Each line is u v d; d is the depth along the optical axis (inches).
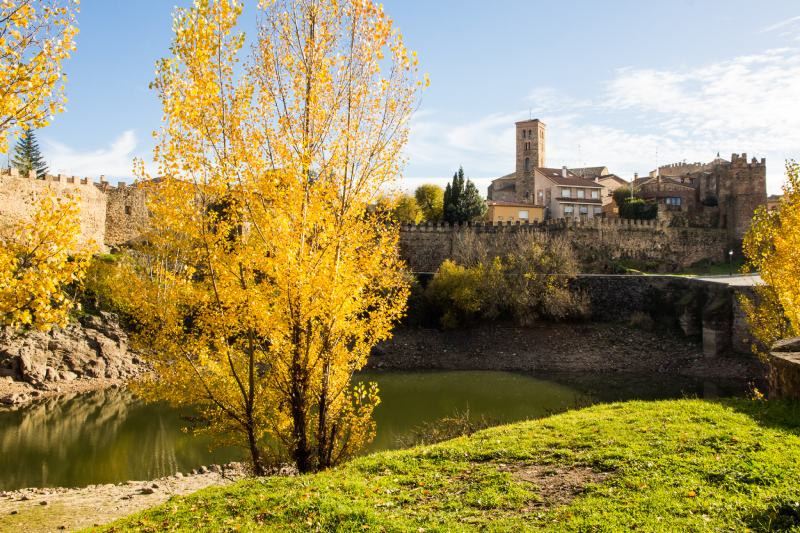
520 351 2134.6
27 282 424.5
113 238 2669.8
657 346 2060.8
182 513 428.5
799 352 653.9
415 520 376.5
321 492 441.1
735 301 1868.8
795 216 790.5
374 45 554.3
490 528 351.9
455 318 2331.4
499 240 2775.6
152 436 1201.4
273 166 522.6
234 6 509.0
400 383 1804.9
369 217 577.3
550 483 436.1
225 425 602.2
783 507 322.3
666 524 328.8
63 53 438.0
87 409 1446.9
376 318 568.4
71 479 926.4
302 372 550.9
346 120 550.6
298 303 510.0
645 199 3410.4
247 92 515.2
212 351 602.9
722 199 3233.3
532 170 4443.9
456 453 542.0
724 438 482.0
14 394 1541.6
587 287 2391.7
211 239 520.7
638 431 541.6
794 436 468.8
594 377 1836.9
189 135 498.3
